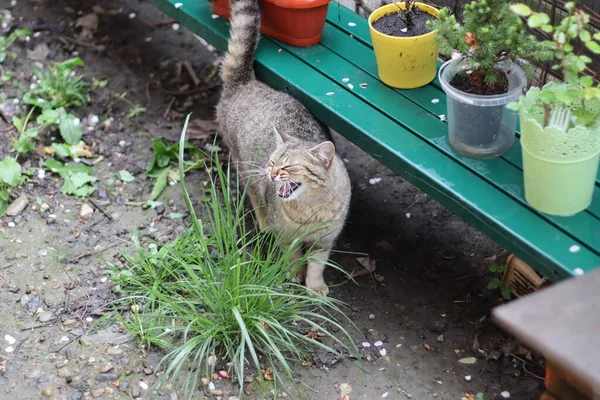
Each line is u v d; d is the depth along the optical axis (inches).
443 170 70.6
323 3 79.6
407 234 83.1
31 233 82.5
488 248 81.3
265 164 78.0
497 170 70.3
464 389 71.9
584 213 67.1
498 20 68.1
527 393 71.4
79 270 79.7
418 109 75.5
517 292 76.2
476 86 70.7
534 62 75.7
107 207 85.2
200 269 75.1
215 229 76.2
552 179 65.2
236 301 71.8
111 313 74.9
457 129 70.8
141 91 97.6
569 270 63.8
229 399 71.2
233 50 80.8
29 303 77.2
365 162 89.7
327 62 80.7
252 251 78.2
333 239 76.9
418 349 74.5
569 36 63.3
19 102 94.1
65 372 72.5
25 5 107.7
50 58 100.5
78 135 90.3
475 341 74.8
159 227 83.4
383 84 78.1
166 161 88.8
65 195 85.9
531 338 50.8
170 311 74.9
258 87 82.0
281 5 79.6
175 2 88.0
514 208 67.7
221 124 84.3
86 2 108.7
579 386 60.4
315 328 75.7
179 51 102.6
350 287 79.2
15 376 72.4
